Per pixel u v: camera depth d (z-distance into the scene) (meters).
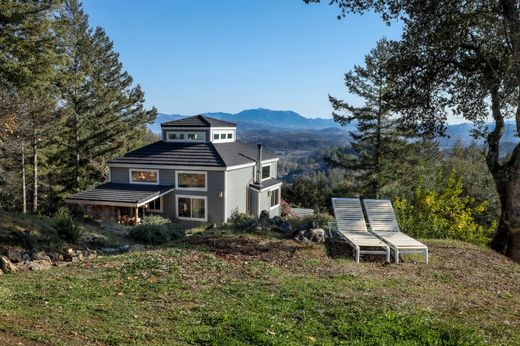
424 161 32.16
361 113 30.09
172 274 8.54
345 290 7.68
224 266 9.20
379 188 30.28
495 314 7.04
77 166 34.59
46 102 24.00
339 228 12.14
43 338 4.93
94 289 7.48
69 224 14.19
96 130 36.06
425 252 10.30
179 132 28.56
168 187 25.86
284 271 9.01
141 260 9.59
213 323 5.82
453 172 15.75
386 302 7.05
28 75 20.44
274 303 6.84
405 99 13.27
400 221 15.34
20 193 32.75
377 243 10.48
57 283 7.86
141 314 6.17
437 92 12.91
